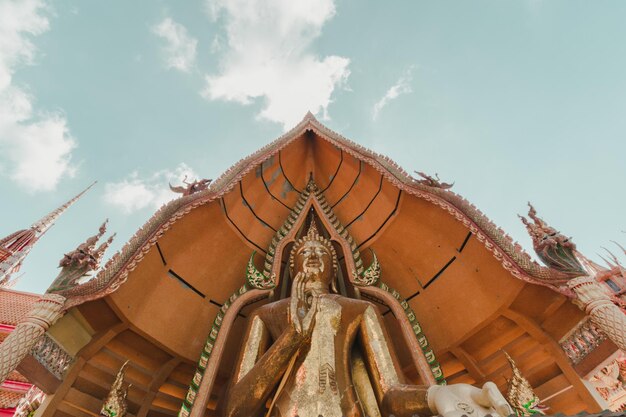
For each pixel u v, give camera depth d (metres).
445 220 8.59
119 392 5.97
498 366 7.89
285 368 5.60
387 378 5.60
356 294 7.84
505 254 6.88
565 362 6.94
